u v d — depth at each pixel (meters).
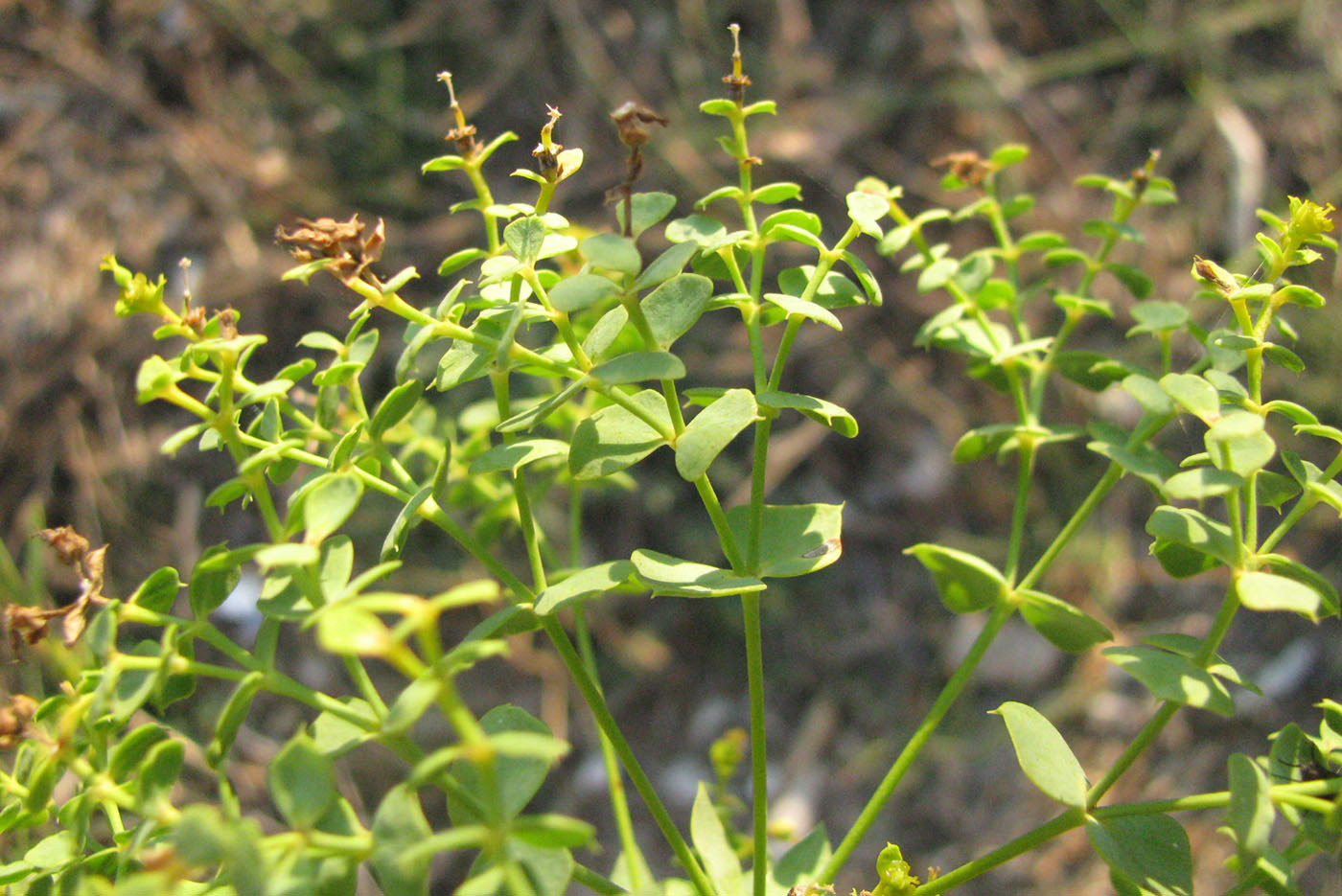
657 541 0.59
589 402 0.37
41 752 0.31
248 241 0.60
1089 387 0.35
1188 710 0.57
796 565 0.32
